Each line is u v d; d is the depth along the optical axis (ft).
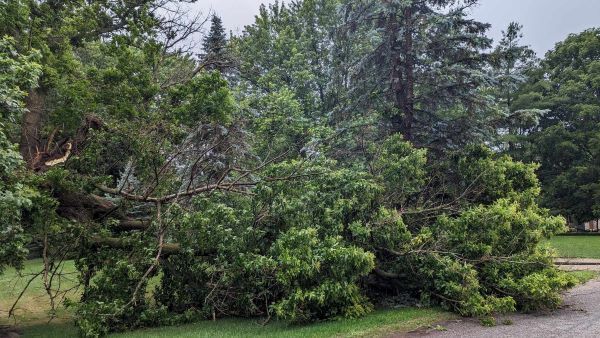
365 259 25.96
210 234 29.40
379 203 31.71
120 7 41.42
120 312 27.25
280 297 28.58
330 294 25.58
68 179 30.37
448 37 48.67
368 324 24.93
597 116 111.86
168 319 29.89
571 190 110.73
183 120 35.81
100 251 31.09
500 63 48.47
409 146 35.99
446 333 22.93
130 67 36.27
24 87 24.41
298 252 25.98
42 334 28.35
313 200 29.89
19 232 24.61
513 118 45.19
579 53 120.67
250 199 31.50
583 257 55.62
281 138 51.90
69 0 39.60
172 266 31.55
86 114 33.01
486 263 28.81
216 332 25.75
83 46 41.22
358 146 42.70
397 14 48.91
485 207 33.24
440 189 36.11
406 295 31.55
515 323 24.54
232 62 46.57
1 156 20.77
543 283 26.16
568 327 23.00
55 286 42.80
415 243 29.25
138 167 33.55
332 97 77.51
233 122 38.27
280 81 80.53
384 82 51.49
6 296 40.78
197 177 36.86
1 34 30.99
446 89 48.52
